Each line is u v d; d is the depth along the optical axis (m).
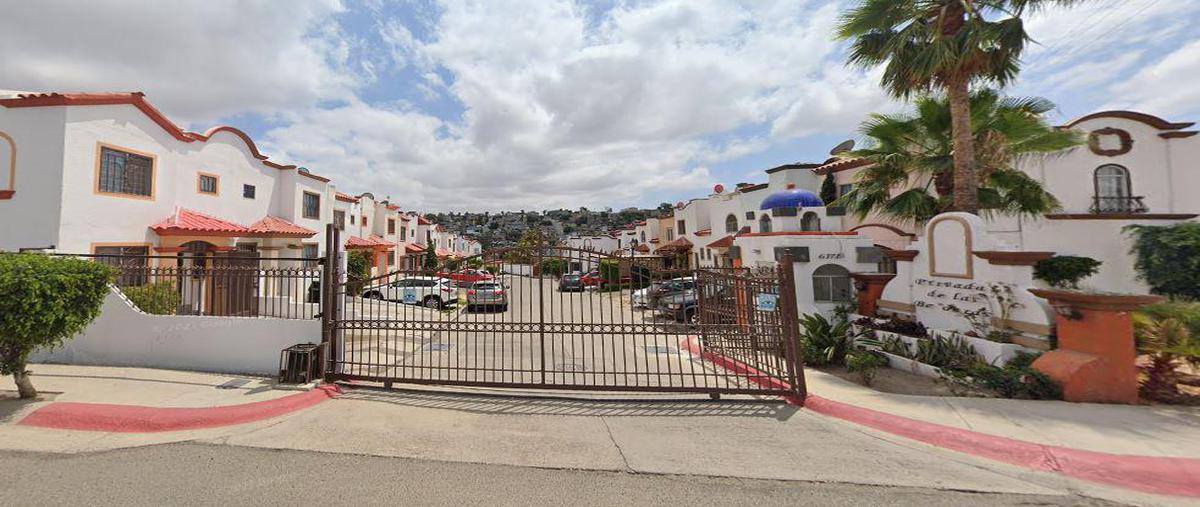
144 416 4.89
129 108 11.08
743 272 8.66
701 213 28.92
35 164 9.63
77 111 9.91
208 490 3.57
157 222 11.84
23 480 3.67
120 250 10.86
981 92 9.98
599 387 6.05
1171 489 3.74
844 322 8.67
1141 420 4.96
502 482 3.80
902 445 4.61
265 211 17.06
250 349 6.73
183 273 6.95
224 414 5.07
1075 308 5.94
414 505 3.43
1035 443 4.40
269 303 11.92
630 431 4.97
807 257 9.52
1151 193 13.79
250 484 3.69
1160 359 5.80
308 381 6.20
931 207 10.23
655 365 8.59
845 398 5.89
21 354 5.09
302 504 3.40
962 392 6.09
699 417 5.41
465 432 4.90
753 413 5.56
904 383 6.62
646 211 120.00
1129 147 13.98
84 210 10.00
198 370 6.79
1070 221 12.80
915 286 8.56
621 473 4.00
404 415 5.39
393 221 33.16
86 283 5.50
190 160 13.33
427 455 4.31
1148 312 5.95
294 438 4.66
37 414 4.90
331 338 6.58
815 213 10.46
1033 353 6.51
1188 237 10.92
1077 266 9.90
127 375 6.43
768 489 3.74
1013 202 10.13
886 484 3.83
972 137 9.32
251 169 16.22
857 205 11.56
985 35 8.20
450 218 136.88
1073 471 3.98
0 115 9.73
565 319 15.73
